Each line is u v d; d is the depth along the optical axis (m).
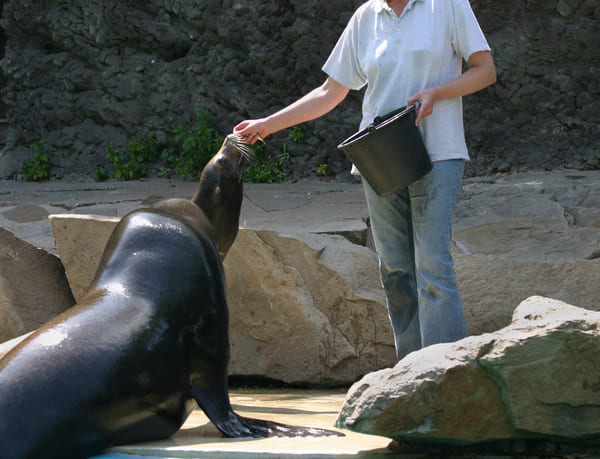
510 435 3.08
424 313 4.68
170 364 3.48
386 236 5.03
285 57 16.44
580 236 8.52
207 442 3.47
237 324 7.34
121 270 3.65
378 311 7.24
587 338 2.95
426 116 4.64
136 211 4.01
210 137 16.55
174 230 3.83
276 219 10.01
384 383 3.09
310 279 7.41
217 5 16.92
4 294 7.43
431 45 4.71
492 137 14.75
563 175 12.36
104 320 3.35
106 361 3.21
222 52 17.20
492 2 14.73
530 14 14.53
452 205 4.66
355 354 7.16
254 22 16.53
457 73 4.84
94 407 3.12
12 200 13.36
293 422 4.30
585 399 2.96
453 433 3.05
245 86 17.00
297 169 16.00
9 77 19.88
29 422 2.93
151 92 18.12
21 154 19.23
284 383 7.30
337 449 3.25
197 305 3.69
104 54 18.38
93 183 16.48
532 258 7.72
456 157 4.63
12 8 19.33
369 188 5.00
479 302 7.27
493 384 3.01
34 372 3.05
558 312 3.74
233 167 4.61
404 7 4.79
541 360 2.96
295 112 5.28
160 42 18.06
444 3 4.75
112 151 17.69
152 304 3.52
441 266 4.61
